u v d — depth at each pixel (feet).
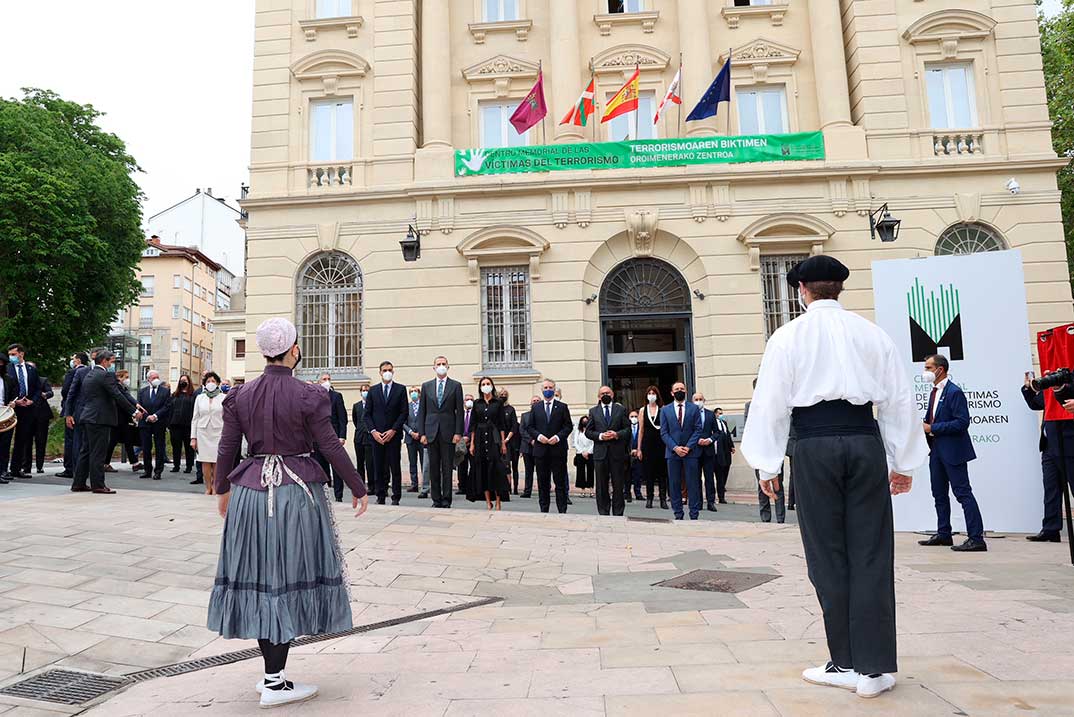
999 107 53.83
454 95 58.23
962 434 24.17
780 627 14.25
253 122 56.80
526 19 58.34
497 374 53.06
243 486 11.62
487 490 35.99
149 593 18.76
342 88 57.06
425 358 53.78
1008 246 52.29
